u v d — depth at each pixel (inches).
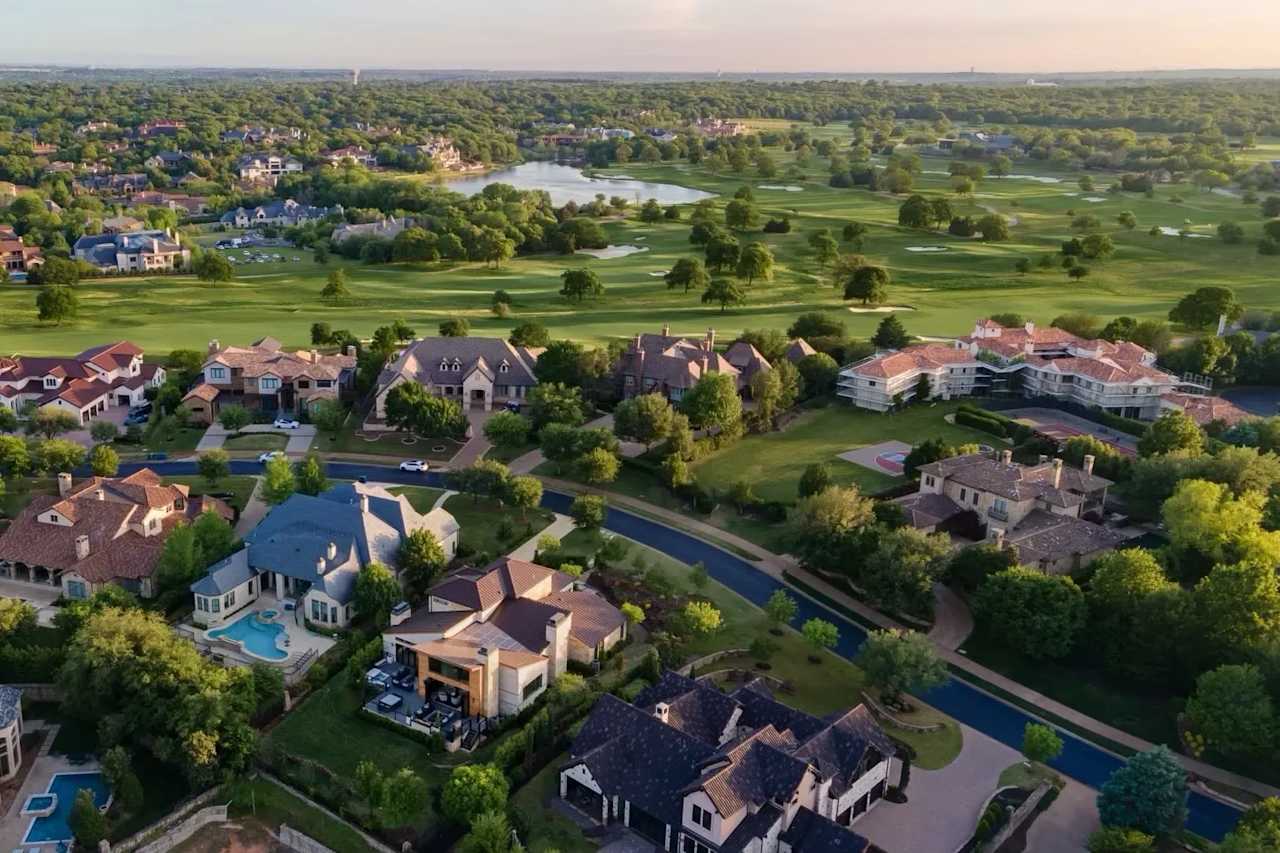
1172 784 3137.3
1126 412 7106.3
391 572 4512.8
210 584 4284.0
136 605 4202.8
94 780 3358.8
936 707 3944.4
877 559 4547.2
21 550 4579.2
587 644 4065.0
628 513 5565.9
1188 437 5905.5
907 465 5861.2
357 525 4589.1
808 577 4940.9
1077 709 3959.2
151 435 6358.3
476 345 7234.3
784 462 6269.7
